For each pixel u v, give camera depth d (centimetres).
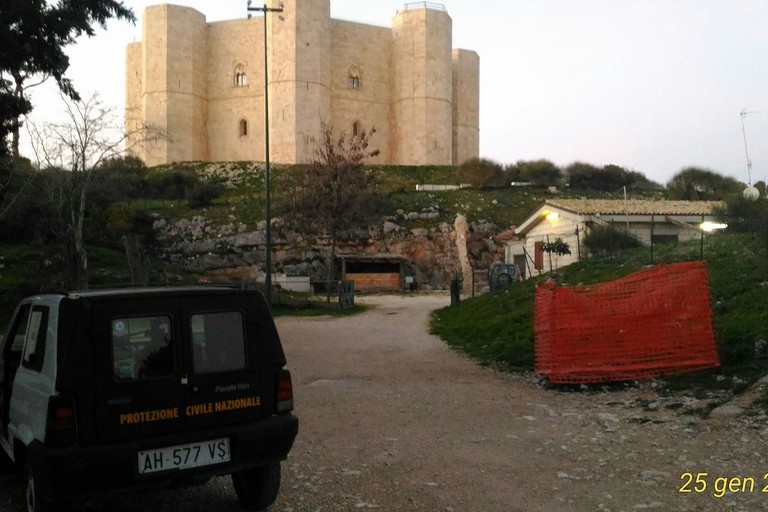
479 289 4366
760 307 1138
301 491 563
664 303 1002
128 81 9012
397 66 8325
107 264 3600
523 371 1149
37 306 520
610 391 941
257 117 8156
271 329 512
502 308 1909
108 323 448
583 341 1014
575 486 556
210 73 8356
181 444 456
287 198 4888
